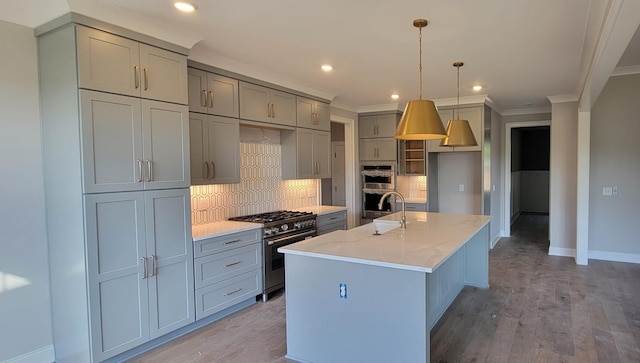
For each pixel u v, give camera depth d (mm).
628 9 1854
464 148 6105
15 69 2672
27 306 2748
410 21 2822
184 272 3174
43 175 2805
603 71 3020
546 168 10883
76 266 2600
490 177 6402
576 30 2996
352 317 2547
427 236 3137
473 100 5855
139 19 2723
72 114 2527
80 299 2596
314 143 5113
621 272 4906
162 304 3004
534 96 5809
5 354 2662
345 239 3068
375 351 2469
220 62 3686
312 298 2713
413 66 4020
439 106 6070
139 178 2814
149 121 2879
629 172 5246
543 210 10898
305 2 2502
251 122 4113
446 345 3031
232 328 3377
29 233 2752
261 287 3986
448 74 4371
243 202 4477
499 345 3027
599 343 3033
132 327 2797
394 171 6352
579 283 4531
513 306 3846
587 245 5340
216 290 3477
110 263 2654
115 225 2680
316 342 2713
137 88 2793
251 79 4098
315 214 4715
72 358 2701
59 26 2537
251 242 3865
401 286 2357
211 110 3643
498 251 6242
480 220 4020
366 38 3174
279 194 5020
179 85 3090
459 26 2922
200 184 3541
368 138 6574
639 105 5121
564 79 4664
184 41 3078
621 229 5363
